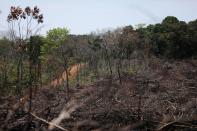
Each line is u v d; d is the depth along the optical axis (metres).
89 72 24.64
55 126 7.41
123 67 23.94
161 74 19.39
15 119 8.07
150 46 28.47
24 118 8.01
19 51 10.15
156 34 33.44
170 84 16.44
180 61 30.75
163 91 14.41
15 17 9.69
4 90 10.70
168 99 12.20
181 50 34.34
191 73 20.84
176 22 37.00
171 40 33.72
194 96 13.40
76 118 8.65
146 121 8.38
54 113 8.79
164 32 34.59
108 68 24.16
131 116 8.83
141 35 31.33
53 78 17.77
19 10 9.67
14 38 10.13
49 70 17.80
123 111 9.27
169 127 8.14
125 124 8.33
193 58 34.06
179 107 10.52
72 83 19.66
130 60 26.17
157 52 33.12
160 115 9.31
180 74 20.31
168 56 33.47
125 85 12.88
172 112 9.68
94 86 15.70
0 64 11.30
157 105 10.73
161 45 33.53
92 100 11.31
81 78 22.50
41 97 11.74
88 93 13.62
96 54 27.22
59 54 18.64
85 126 7.91
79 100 11.91
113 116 8.90
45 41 18.83
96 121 8.34
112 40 25.48
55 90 14.84
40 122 7.98
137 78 16.89
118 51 25.83
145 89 14.01
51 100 11.88
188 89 15.18
